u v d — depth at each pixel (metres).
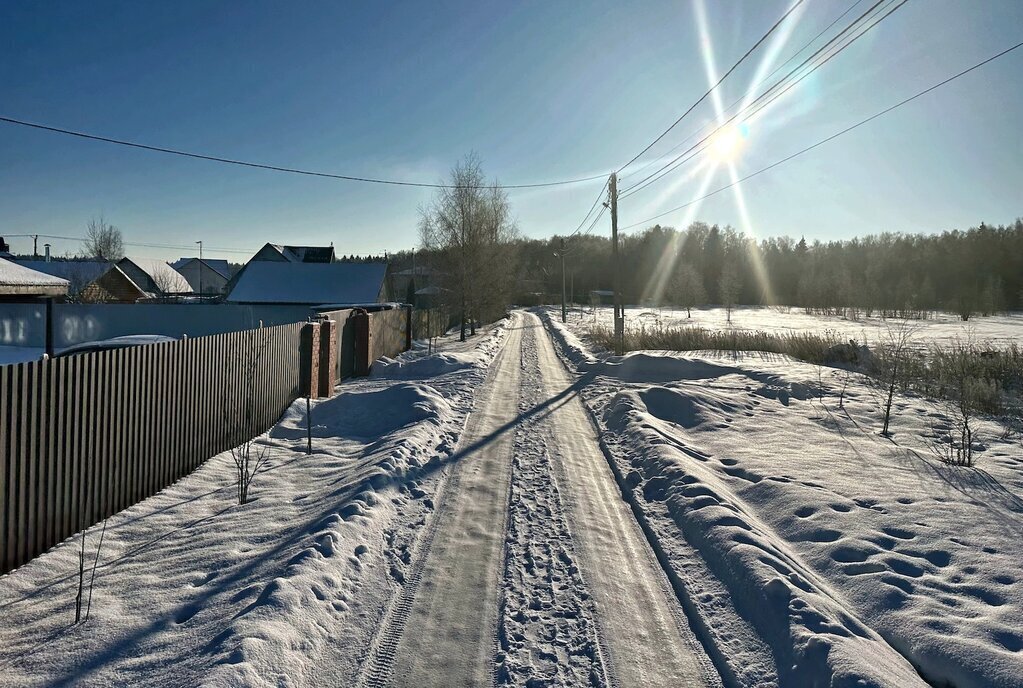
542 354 24.88
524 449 9.05
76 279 42.56
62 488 5.14
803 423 10.48
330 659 3.66
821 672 3.37
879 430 9.89
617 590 4.68
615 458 8.48
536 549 5.43
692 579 4.83
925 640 3.84
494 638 3.96
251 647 3.43
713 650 3.87
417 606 4.36
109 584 4.44
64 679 3.27
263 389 9.98
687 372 16.72
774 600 4.16
